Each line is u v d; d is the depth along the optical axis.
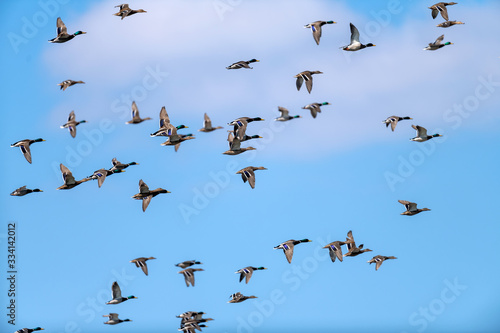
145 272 64.69
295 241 62.84
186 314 65.38
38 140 64.75
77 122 67.38
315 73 64.69
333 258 63.47
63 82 67.56
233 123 64.31
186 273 66.69
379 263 64.56
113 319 65.56
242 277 64.69
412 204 65.62
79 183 63.47
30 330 70.38
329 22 64.00
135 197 63.84
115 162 66.75
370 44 64.25
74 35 64.50
